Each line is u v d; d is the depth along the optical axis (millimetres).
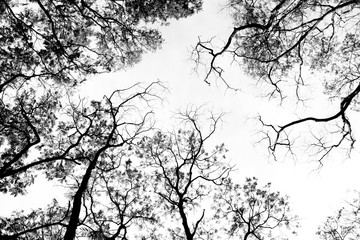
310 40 11781
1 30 10312
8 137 12820
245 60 12289
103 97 13430
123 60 12727
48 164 13578
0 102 11961
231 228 16672
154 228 15664
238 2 11383
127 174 15359
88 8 10781
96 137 14289
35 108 12680
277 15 10648
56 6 10312
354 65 12242
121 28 12039
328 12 9898
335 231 15977
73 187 13656
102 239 12484
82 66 11789
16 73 11344
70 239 9711
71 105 13359
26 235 12789
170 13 11594
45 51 10820
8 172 10531
